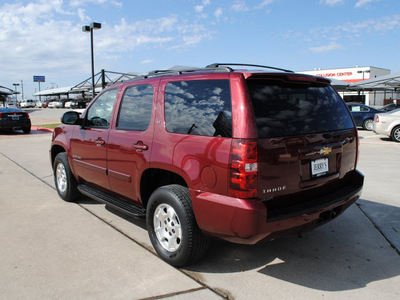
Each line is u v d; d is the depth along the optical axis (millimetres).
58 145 5320
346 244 3740
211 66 3477
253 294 2768
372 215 4602
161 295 2740
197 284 2910
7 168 7898
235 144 2623
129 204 3898
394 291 2826
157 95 3434
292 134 2830
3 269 3143
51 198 5441
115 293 2766
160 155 3201
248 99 2695
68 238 3850
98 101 4387
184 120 3094
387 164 8133
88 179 4543
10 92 46656
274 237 2770
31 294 2744
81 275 3041
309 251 3572
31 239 3816
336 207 3117
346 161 3416
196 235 2994
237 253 3514
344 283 2951
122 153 3711
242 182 2580
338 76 51438
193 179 2895
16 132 17641
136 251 3529
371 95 48438
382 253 3531
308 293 2789
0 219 4449
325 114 3211
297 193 2936
